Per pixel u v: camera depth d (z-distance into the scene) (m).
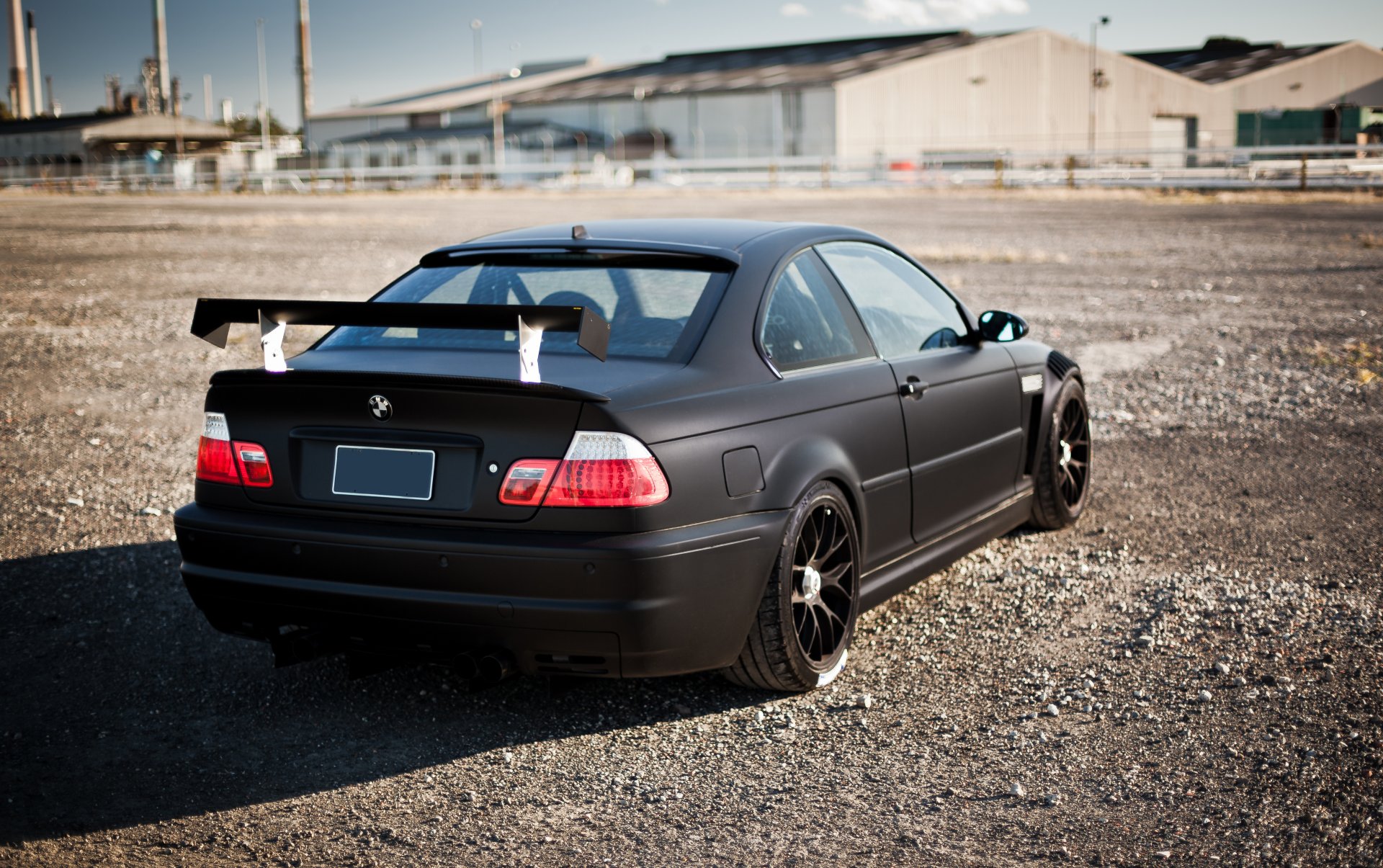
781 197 38.84
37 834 2.75
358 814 2.86
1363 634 3.91
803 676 3.45
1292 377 8.84
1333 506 5.55
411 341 3.52
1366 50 83.19
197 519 3.32
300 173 55.81
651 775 3.05
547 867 2.61
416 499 3.08
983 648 3.89
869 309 4.03
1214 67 86.44
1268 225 23.09
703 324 3.39
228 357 10.08
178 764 3.12
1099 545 5.01
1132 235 21.36
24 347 10.46
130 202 43.44
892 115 61.81
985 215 27.39
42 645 3.97
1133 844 2.66
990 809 2.84
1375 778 2.93
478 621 3.02
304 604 3.19
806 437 3.45
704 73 75.56
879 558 3.86
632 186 50.94
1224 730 3.22
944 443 4.18
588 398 2.98
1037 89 69.25
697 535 3.08
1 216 31.78
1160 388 8.54
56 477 6.23
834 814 2.83
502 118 75.44
